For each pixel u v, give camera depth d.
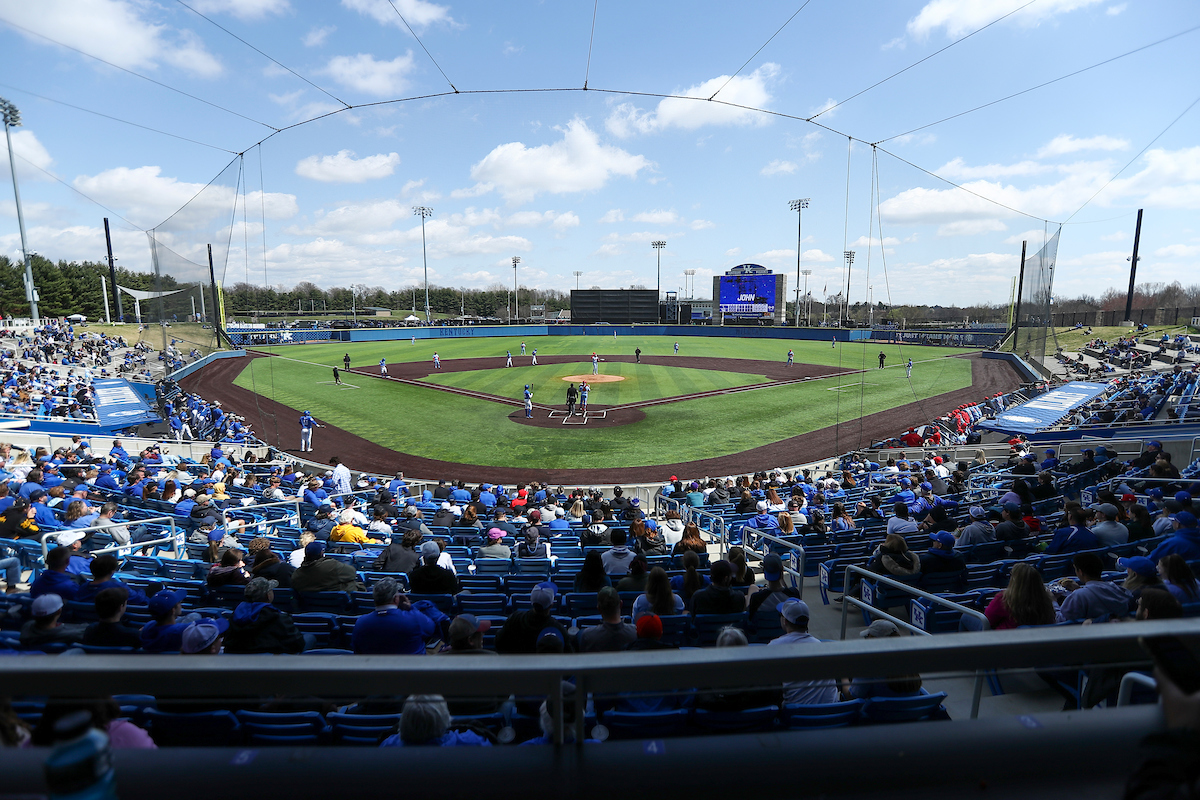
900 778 1.80
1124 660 1.73
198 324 32.16
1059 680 4.77
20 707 2.40
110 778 1.26
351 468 23.12
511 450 25.41
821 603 8.73
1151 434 20.03
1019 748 1.88
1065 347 59.56
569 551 11.15
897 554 7.68
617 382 42.69
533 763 1.84
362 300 164.62
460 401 35.69
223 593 7.50
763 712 3.68
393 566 8.69
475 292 173.88
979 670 1.73
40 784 1.66
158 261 24.44
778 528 12.20
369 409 33.47
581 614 7.50
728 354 60.72
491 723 3.45
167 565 8.95
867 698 4.26
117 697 3.57
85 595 6.46
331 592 7.40
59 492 12.11
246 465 20.97
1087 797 1.71
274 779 1.83
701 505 15.57
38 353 42.62
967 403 34.84
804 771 1.83
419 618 5.47
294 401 35.66
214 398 36.31
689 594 7.21
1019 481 12.85
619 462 23.81
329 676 1.60
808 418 31.11
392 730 3.83
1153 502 11.60
